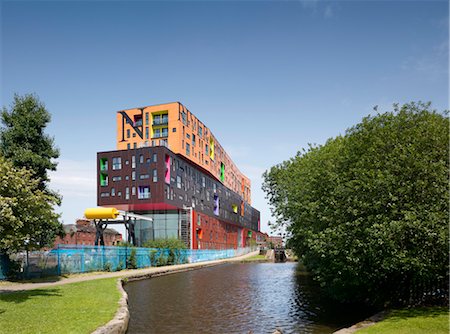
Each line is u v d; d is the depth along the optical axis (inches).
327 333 570.6
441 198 521.0
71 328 452.8
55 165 1158.3
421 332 432.1
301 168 1055.6
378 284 663.1
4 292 762.2
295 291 1055.0
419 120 609.6
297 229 949.2
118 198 2549.2
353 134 681.0
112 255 1542.8
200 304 833.5
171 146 2679.6
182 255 2297.0
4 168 657.6
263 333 576.7
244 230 4879.4
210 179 3425.2
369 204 545.0
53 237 1167.0
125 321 549.0
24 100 1143.0
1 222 620.1
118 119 2827.3
